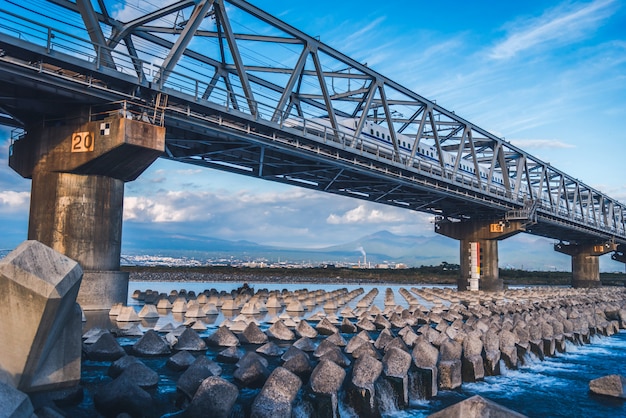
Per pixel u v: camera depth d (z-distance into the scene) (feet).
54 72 85.15
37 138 98.12
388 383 47.29
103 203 96.53
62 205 93.97
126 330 69.67
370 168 154.20
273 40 135.13
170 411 36.76
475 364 60.29
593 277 368.07
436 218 268.21
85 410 33.55
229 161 153.07
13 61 77.92
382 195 199.93
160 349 57.16
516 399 52.70
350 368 54.80
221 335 65.82
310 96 187.42
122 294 97.09
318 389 40.70
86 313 89.51
